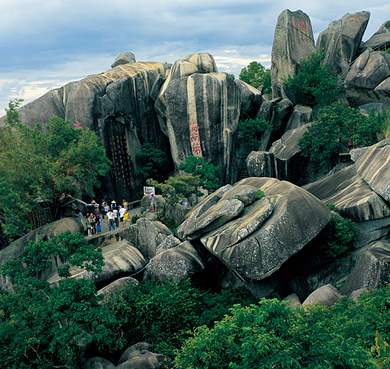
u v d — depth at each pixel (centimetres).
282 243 1698
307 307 982
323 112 3250
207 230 1927
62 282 1288
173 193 2695
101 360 1400
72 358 1245
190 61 3819
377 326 929
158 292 1723
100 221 2791
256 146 4150
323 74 4409
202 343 844
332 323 944
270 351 767
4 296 1365
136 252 2195
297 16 5106
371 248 1755
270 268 1681
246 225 1756
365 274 1598
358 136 3012
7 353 1155
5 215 2248
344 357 743
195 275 1969
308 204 1836
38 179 2256
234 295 1900
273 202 1895
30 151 2342
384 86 3788
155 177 3919
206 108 3497
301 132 3684
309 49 5047
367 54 4081
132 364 1289
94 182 2659
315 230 1764
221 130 3581
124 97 3578
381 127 2952
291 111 4744
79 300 1302
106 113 3469
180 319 1633
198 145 3606
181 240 2230
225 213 1869
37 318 1274
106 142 3497
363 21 4628
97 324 1327
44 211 2578
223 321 896
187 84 3497
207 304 1825
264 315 813
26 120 3400
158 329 1583
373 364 734
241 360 799
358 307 1065
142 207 3073
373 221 1945
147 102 3838
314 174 3503
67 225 2323
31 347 1200
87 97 3366
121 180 3631
